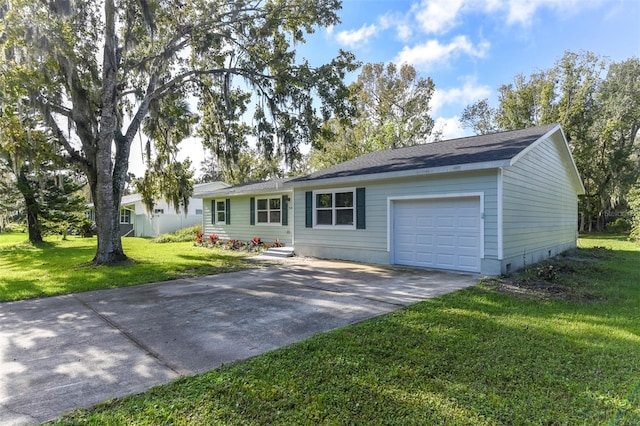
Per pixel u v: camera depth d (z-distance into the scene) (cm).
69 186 1891
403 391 297
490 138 1112
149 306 590
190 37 1142
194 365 354
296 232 1273
